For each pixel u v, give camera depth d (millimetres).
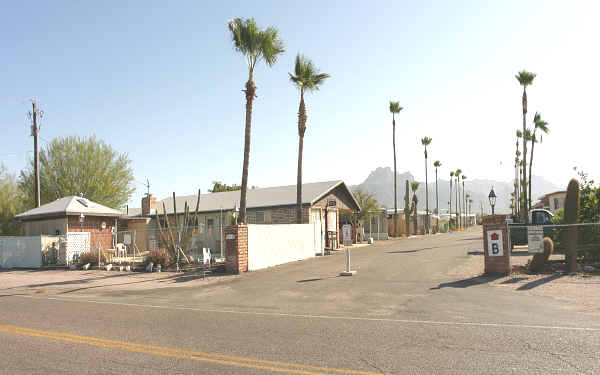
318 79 25031
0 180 32625
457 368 4703
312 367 4918
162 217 31703
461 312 7781
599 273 11523
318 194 27594
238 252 15609
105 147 34906
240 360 5270
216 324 7500
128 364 5242
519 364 4770
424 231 53812
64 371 5039
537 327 6418
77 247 22391
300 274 14750
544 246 12234
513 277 11672
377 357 5211
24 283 15695
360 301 9461
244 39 18062
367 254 21391
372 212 41469
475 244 24172
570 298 8633
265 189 32438
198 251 27297
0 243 22781
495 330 6328
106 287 13844
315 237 22859
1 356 5734
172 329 7172
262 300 10258
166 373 4863
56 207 23797
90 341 6441
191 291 12273
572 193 12016
